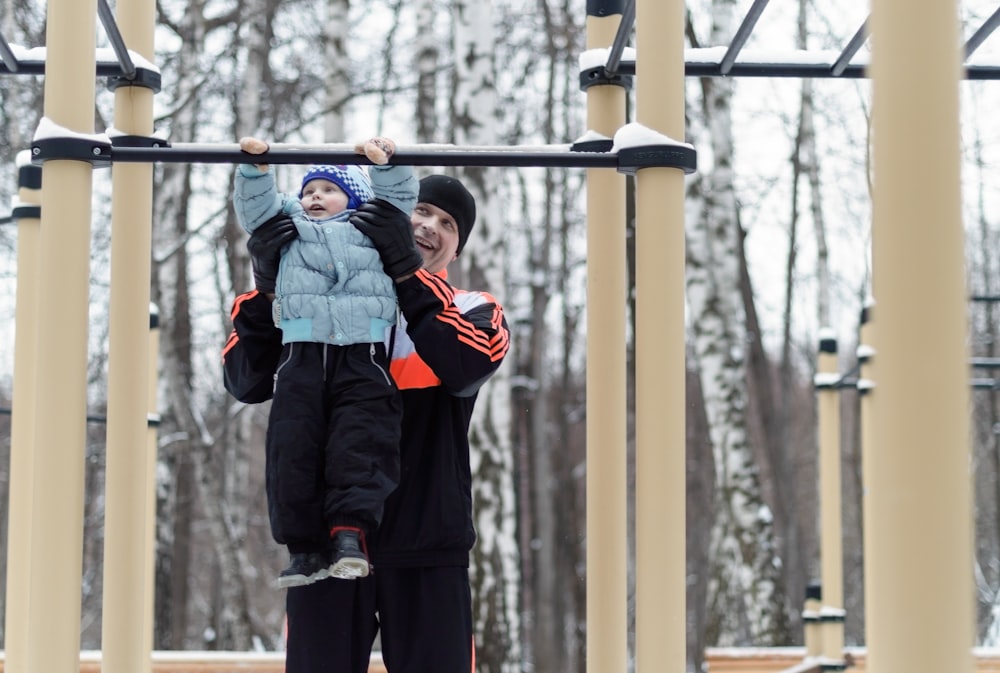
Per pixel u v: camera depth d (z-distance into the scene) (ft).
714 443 50.42
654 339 9.66
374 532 10.32
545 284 73.15
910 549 5.48
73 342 9.30
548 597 71.67
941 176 5.58
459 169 36.99
